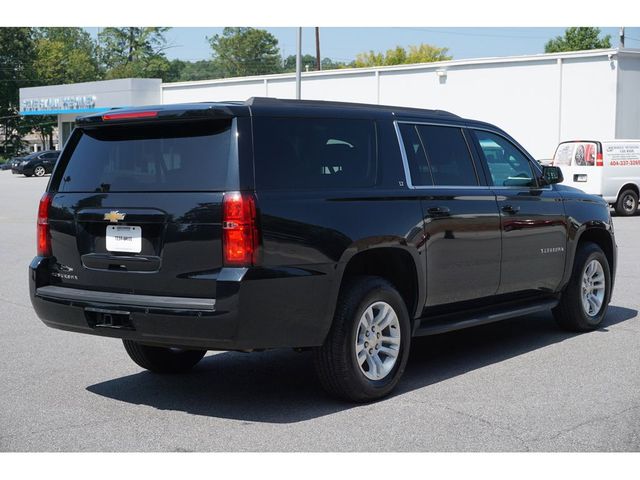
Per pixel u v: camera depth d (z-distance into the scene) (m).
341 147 5.47
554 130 28.86
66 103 55.28
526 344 7.18
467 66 31.22
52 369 6.45
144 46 107.44
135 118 5.16
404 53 96.00
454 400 5.48
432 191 5.97
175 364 6.29
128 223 5.11
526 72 29.47
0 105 90.56
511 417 5.09
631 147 21.17
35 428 4.98
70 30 114.81
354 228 5.27
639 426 4.91
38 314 5.56
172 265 4.92
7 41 90.50
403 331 5.65
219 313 4.72
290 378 6.16
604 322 8.09
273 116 5.10
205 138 4.99
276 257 4.85
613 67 27.11
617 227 17.89
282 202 4.93
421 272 5.80
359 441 4.68
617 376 6.05
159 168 5.09
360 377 5.34
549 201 7.13
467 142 6.55
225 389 5.86
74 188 5.46
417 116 6.18
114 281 5.19
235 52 117.62
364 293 5.33
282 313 4.89
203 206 4.84
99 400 5.59
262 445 4.63
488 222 6.41
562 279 7.30
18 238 16.52
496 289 6.60
